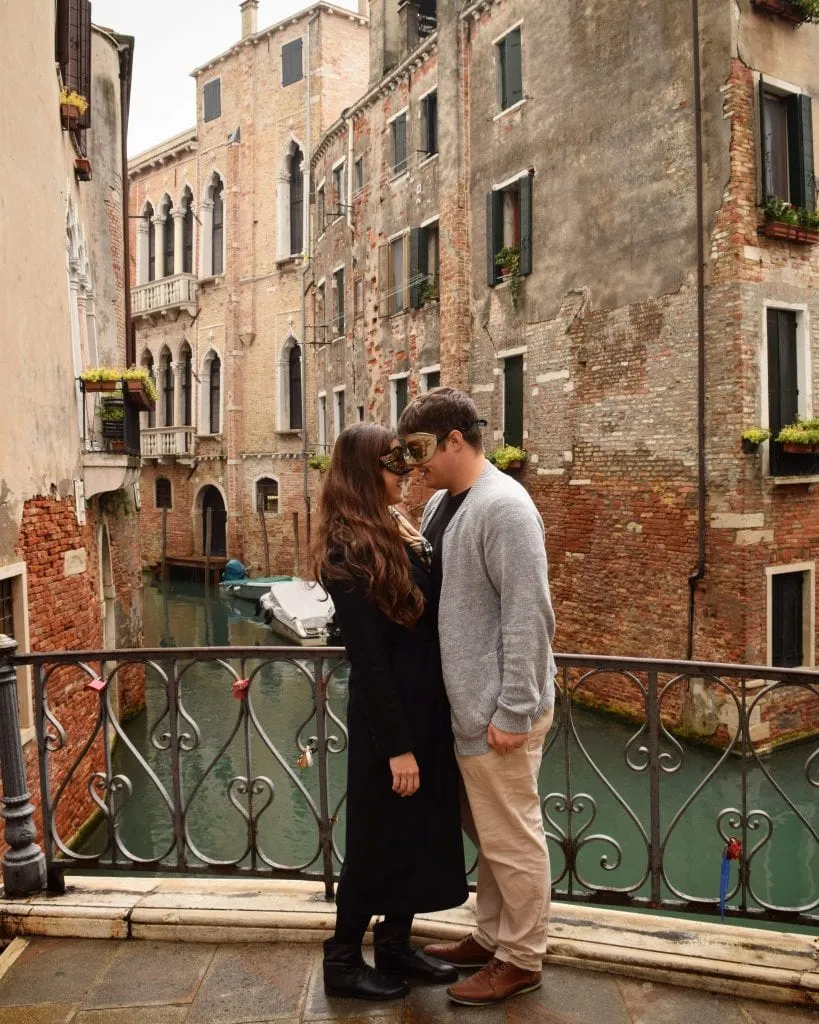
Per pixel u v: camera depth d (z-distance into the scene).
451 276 16.56
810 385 11.58
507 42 14.95
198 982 2.66
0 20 6.85
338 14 26.78
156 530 32.94
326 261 24.19
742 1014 2.46
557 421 14.05
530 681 2.30
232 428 29.64
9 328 6.98
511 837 2.43
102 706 3.23
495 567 2.33
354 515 2.40
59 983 2.68
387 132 19.56
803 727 11.36
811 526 11.52
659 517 12.10
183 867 3.22
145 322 33.50
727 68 10.82
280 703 13.65
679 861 8.28
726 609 11.12
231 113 29.52
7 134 6.99
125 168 15.05
